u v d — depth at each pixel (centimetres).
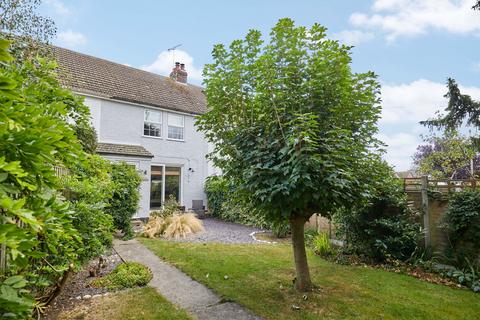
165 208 1123
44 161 156
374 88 441
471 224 603
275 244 846
